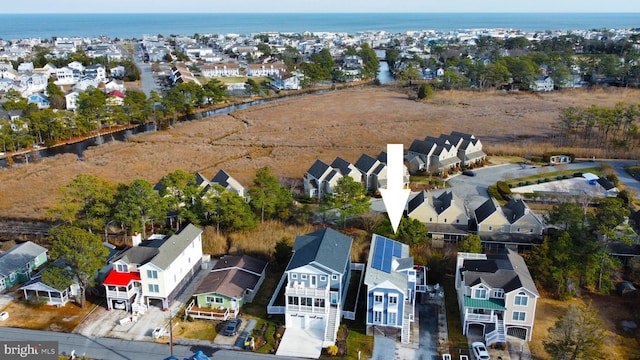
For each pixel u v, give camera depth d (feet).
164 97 485.97
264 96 597.11
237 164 335.06
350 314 168.76
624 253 193.77
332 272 158.92
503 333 152.35
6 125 359.05
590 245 177.17
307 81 648.79
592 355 134.31
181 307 174.81
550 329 144.56
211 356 149.07
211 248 214.07
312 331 162.81
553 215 203.31
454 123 445.78
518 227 212.43
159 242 186.80
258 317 169.58
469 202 262.88
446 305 175.83
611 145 353.72
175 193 232.32
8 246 213.46
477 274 162.30
